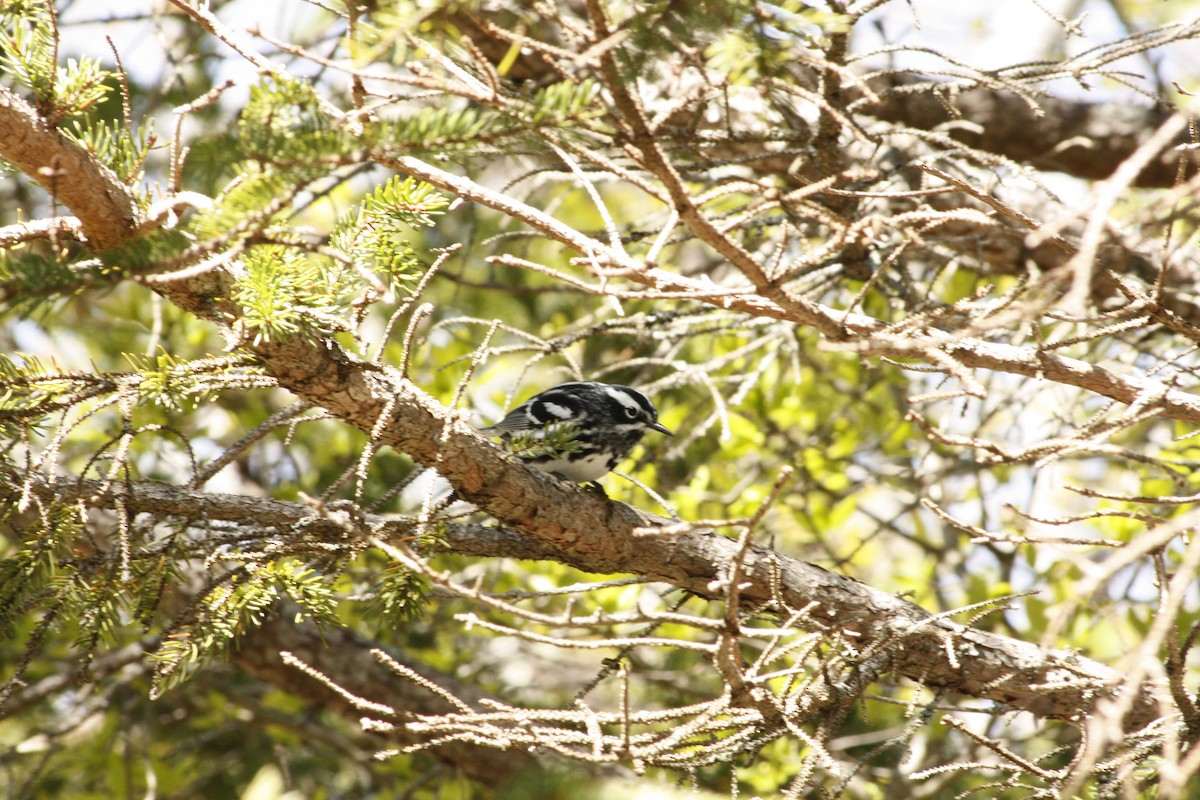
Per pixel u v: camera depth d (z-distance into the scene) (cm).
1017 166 947
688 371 1185
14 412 731
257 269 688
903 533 1510
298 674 1466
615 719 727
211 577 812
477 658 1588
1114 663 1269
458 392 729
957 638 956
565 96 555
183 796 1591
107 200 716
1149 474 1112
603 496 955
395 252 766
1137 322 805
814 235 1228
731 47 573
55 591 777
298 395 799
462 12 577
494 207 771
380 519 862
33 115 682
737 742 764
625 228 1275
